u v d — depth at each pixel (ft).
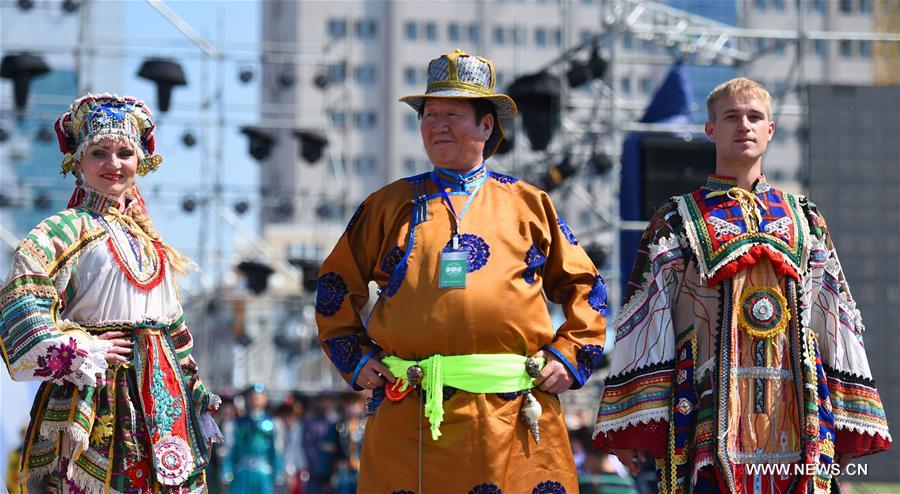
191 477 30.37
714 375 29.40
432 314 29.60
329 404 110.83
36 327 28.17
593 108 106.42
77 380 28.40
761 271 29.73
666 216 30.86
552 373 30.12
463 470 29.27
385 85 430.61
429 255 30.19
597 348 30.91
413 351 29.84
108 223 30.37
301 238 250.37
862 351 30.55
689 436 29.55
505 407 29.50
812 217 30.73
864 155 69.05
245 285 156.66
